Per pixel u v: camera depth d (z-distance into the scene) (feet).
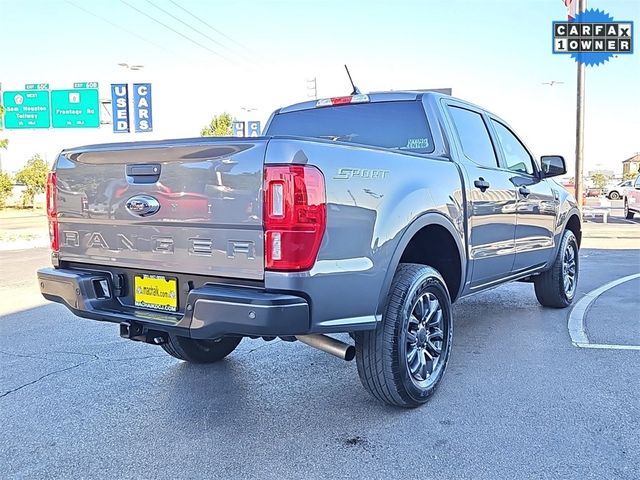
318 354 15.90
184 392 13.00
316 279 9.23
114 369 14.71
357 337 11.29
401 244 10.92
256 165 9.12
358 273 9.94
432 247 13.38
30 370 14.67
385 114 14.89
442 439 10.36
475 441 10.25
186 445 10.35
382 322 11.08
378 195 10.48
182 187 9.91
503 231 15.61
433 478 9.05
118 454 10.03
